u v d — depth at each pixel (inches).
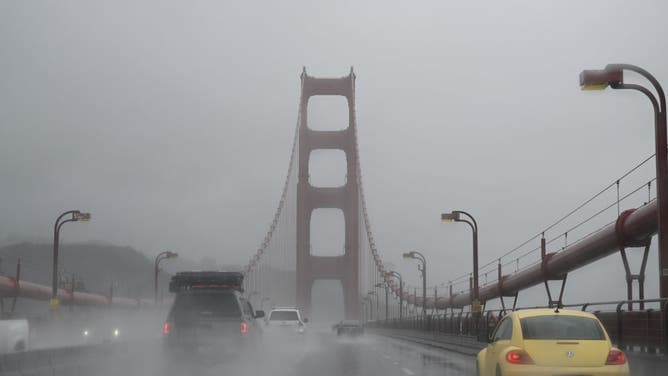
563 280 2129.7
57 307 1877.5
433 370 983.0
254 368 904.9
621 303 714.8
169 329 844.0
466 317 1637.6
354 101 6003.9
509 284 2529.5
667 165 763.4
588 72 773.9
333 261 5846.5
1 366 536.1
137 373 828.6
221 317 847.1
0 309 3051.2
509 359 489.7
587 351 483.5
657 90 769.6
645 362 619.2
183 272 1017.5
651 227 1446.9
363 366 1053.8
